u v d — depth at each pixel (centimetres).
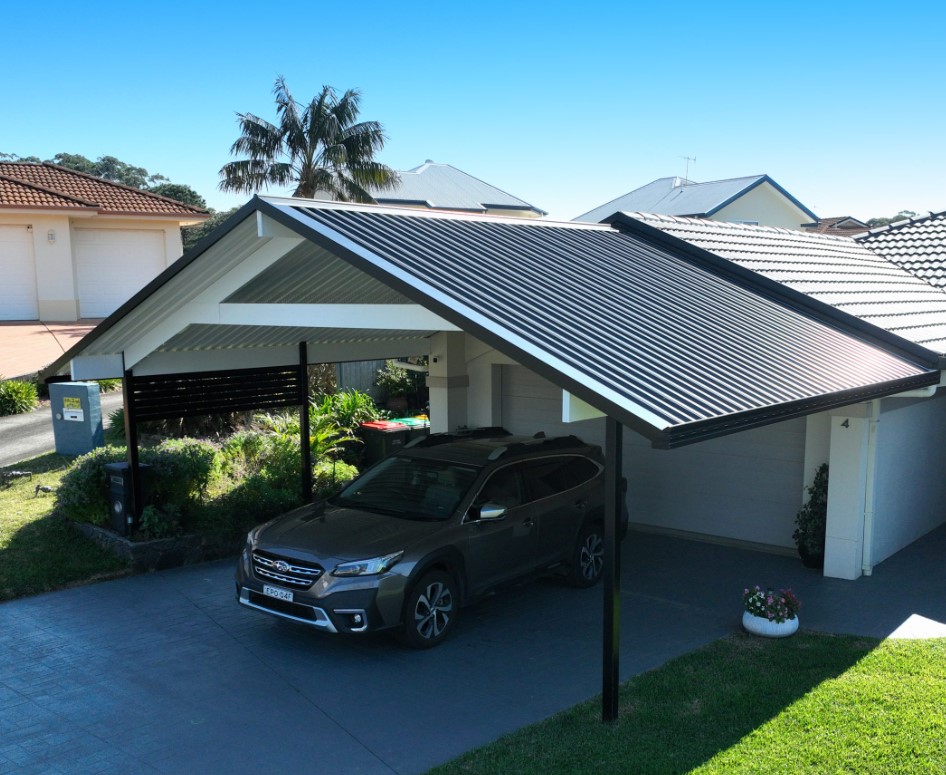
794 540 1048
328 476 1276
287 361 1142
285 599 739
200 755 579
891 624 813
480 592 812
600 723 609
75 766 566
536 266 818
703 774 534
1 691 678
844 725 597
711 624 823
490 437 1005
